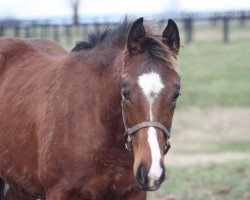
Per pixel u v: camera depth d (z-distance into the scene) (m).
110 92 5.46
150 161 4.78
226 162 13.09
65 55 6.65
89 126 5.63
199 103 20.80
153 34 5.24
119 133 5.48
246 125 18.30
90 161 5.62
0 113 6.56
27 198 6.90
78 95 5.76
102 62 5.67
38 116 6.10
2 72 6.95
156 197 10.26
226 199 10.05
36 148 6.14
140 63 5.01
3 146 6.51
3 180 7.14
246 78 23.67
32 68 6.65
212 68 25.28
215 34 34.09
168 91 4.91
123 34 5.67
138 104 4.90
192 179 11.49
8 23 32.84
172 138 17.22
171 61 5.00
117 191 5.66
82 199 5.75
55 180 5.84
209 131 17.84
